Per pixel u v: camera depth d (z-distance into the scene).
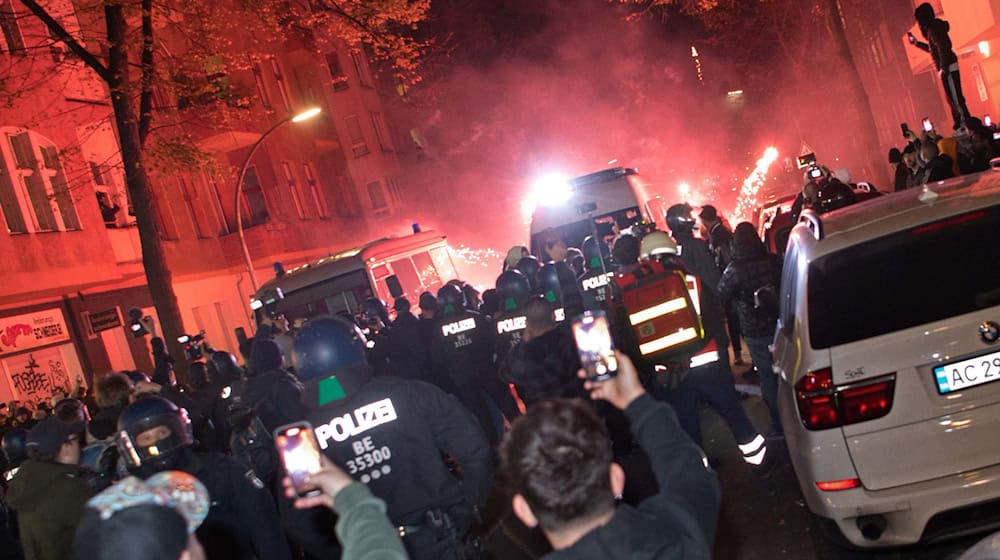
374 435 4.80
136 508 2.36
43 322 22.16
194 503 2.48
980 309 5.27
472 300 14.10
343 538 2.61
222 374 10.41
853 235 5.88
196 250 30.27
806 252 6.04
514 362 6.88
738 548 6.90
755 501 7.80
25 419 14.02
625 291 7.12
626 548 2.52
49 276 21.95
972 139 13.34
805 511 7.25
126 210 26.28
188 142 19.59
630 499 8.08
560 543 2.57
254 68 36.56
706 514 2.67
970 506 5.18
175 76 19.31
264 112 35.25
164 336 18.22
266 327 10.70
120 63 18.34
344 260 20.00
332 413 4.79
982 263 5.43
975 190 5.98
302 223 37.72
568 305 8.59
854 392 5.35
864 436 5.33
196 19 20.06
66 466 6.76
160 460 4.87
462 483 4.90
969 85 37.34
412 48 22.94
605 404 9.27
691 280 7.48
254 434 7.07
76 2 22.58
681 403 7.51
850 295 5.59
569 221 19.27
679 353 7.09
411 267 22.06
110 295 25.05
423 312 12.16
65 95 23.70
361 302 19.92
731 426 7.62
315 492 2.74
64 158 20.50
